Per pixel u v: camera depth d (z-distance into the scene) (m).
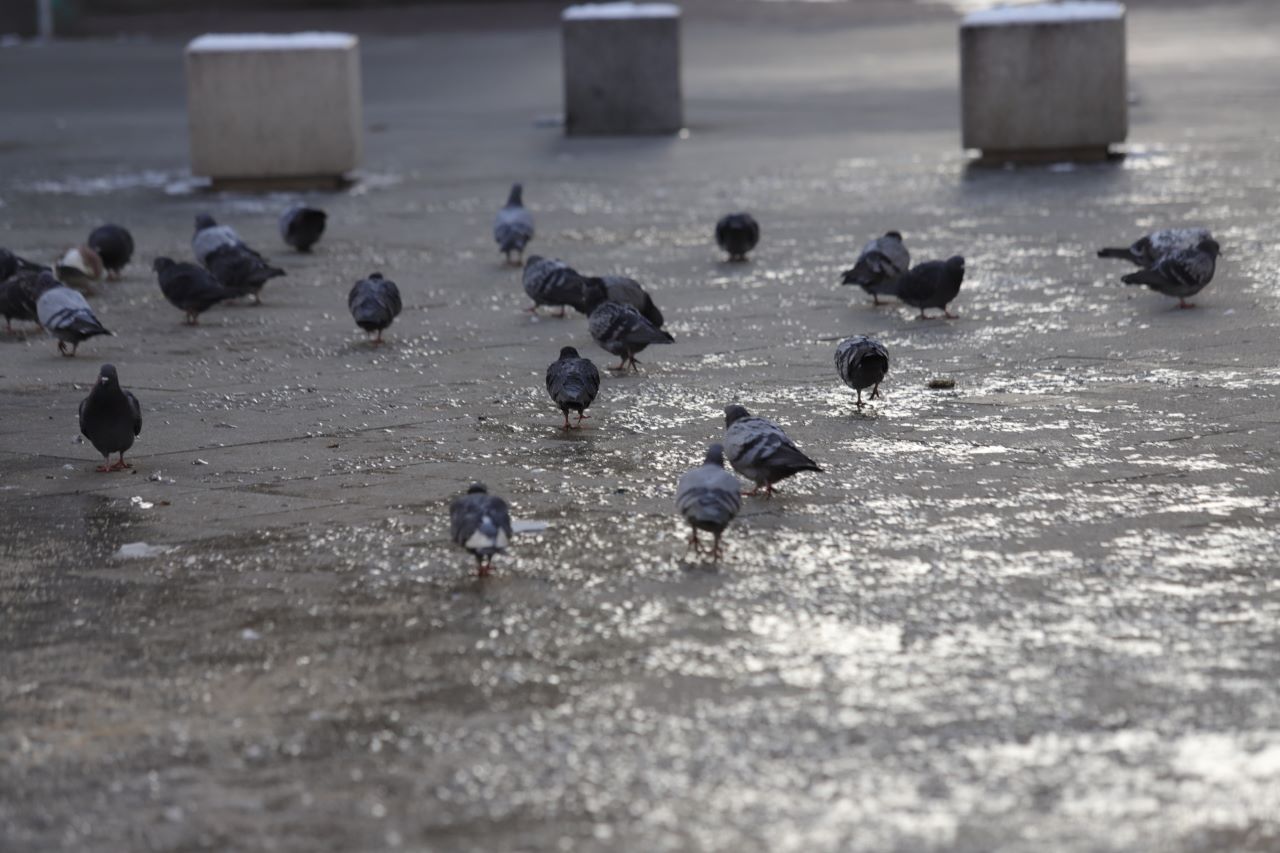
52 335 20.89
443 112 47.06
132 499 13.65
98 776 8.47
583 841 7.64
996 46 33.78
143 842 7.77
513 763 8.45
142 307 22.86
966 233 26.61
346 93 34.09
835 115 43.31
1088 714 8.77
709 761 8.38
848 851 7.46
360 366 18.78
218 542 12.39
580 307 20.64
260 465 14.59
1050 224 27.05
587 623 10.39
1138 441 14.41
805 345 19.22
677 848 7.55
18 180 35.84
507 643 10.12
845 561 11.43
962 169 33.66
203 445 15.38
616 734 8.74
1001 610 10.36
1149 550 11.44
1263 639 9.75
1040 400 16.09
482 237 28.09
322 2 75.75
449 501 13.29
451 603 10.86
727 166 35.59
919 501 12.82
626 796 8.06
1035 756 8.32
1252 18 63.25
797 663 9.61
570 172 35.59
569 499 13.22
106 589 11.40
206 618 10.77
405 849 7.61
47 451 15.34
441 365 18.73
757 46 61.59
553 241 27.42
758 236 24.83
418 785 8.25
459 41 64.81
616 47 41.19
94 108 49.62
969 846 7.48
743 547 11.81
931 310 21.11
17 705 9.42
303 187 34.38
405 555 11.91
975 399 16.27
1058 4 34.75
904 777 8.14
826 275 23.77
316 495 13.60
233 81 33.97
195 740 8.88
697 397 16.77
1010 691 9.10
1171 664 9.41
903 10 71.44
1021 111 33.94
